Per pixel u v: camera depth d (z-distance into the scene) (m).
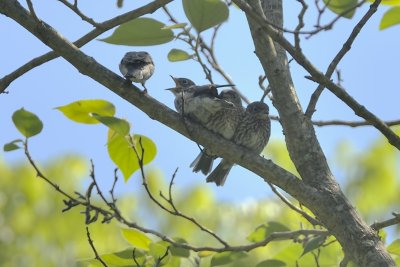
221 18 9.67
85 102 10.17
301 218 12.16
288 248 10.98
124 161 10.45
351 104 8.82
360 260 8.55
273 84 9.74
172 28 9.68
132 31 9.80
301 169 9.41
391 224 9.68
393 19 10.79
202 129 9.91
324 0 10.00
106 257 10.14
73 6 9.44
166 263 10.10
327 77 8.90
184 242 10.92
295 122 9.55
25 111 9.98
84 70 9.60
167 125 9.94
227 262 10.91
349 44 9.21
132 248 10.18
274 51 9.79
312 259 10.99
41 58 9.93
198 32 9.90
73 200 9.99
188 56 10.66
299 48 8.52
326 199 9.03
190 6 9.54
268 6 10.39
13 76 9.96
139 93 9.74
